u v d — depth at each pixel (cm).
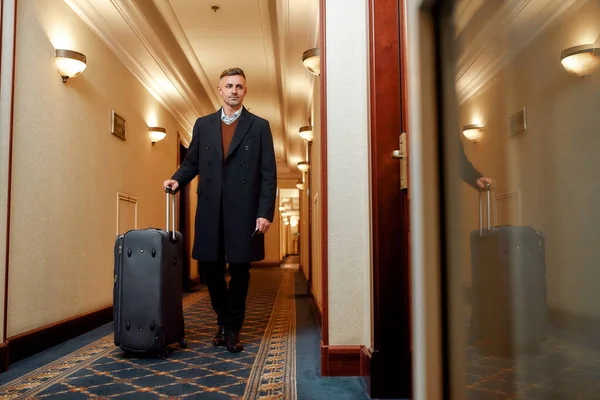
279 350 294
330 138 253
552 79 75
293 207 2656
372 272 211
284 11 429
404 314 203
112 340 340
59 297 341
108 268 438
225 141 310
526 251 83
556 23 74
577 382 70
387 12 213
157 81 579
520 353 85
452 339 96
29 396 208
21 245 291
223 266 312
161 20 469
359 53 257
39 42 319
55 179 337
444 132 97
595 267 66
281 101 764
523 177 83
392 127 209
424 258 97
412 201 99
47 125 327
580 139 69
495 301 91
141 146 546
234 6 457
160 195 627
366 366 215
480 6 94
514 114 86
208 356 280
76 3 370
